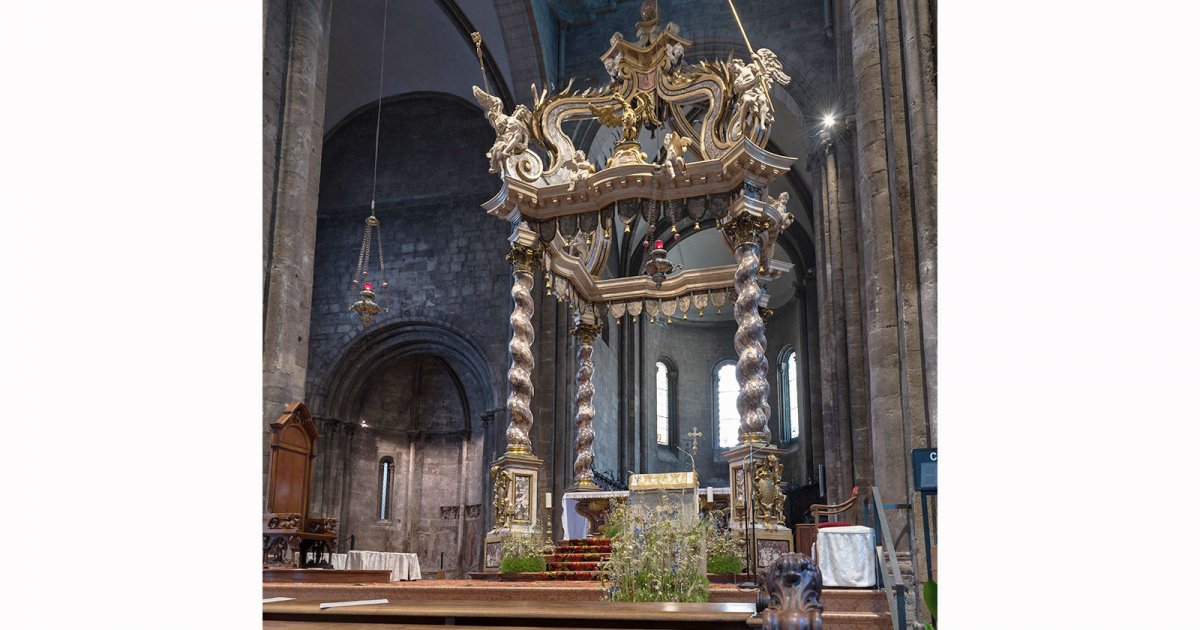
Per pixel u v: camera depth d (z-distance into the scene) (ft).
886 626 21.22
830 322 62.69
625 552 25.36
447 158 87.86
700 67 40.37
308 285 45.27
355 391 86.94
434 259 85.56
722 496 37.99
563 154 40.86
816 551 25.27
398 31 79.71
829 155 63.62
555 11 77.41
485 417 80.48
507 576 35.88
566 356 75.46
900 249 29.91
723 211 38.50
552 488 72.13
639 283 49.19
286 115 45.32
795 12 72.18
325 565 41.37
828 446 61.62
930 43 29.71
